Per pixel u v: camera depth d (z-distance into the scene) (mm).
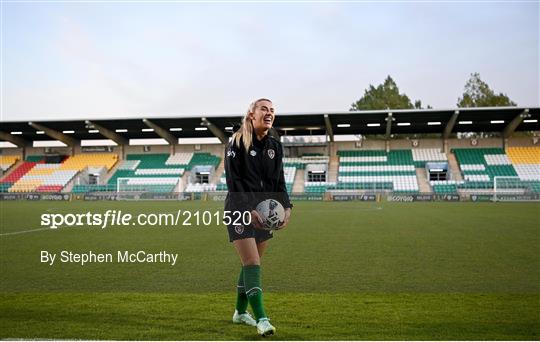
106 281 5902
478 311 4277
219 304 4605
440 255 7965
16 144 43281
